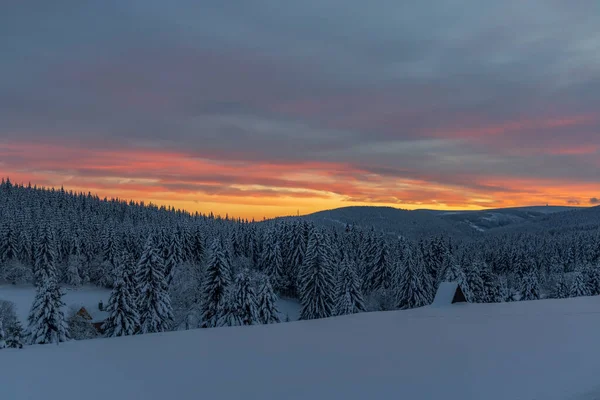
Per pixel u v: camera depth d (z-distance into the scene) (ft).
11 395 55.72
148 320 137.90
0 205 404.57
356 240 351.46
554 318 119.34
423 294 209.36
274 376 62.95
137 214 536.83
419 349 80.33
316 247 192.95
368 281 251.19
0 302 184.44
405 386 57.26
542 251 468.34
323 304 186.09
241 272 143.84
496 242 543.80
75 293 280.10
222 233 362.53
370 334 97.45
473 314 132.77
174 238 272.92
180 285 181.37
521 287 252.21
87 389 57.77
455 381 59.00
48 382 60.85
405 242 317.63
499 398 51.93
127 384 59.77
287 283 264.72
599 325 106.01
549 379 59.21
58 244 315.78
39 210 401.08
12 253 295.28
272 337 93.81
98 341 90.02
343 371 65.16
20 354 77.56
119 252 314.55
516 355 73.97
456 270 223.10
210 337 93.66
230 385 58.95
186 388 57.98
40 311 113.70
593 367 65.05
